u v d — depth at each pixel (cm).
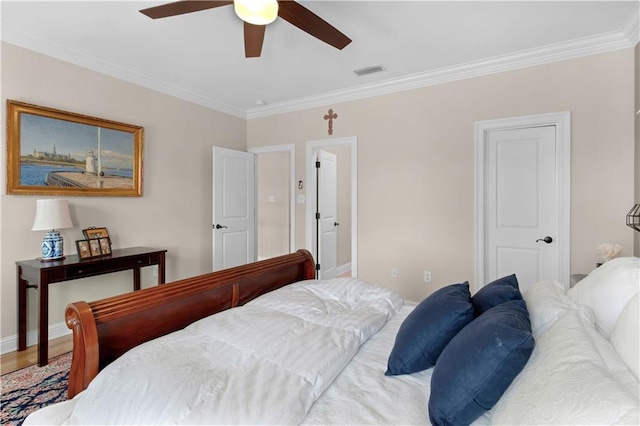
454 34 270
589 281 135
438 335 118
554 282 157
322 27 200
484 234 332
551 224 306
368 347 144
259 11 180
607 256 252
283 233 574
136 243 354
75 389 117
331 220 517
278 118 461
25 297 267
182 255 403
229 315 154
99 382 106
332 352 124
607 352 86
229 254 439
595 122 282
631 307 94
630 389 68
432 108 354
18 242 269
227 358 119
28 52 271
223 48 294
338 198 548
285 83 379
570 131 291
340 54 306
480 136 330
